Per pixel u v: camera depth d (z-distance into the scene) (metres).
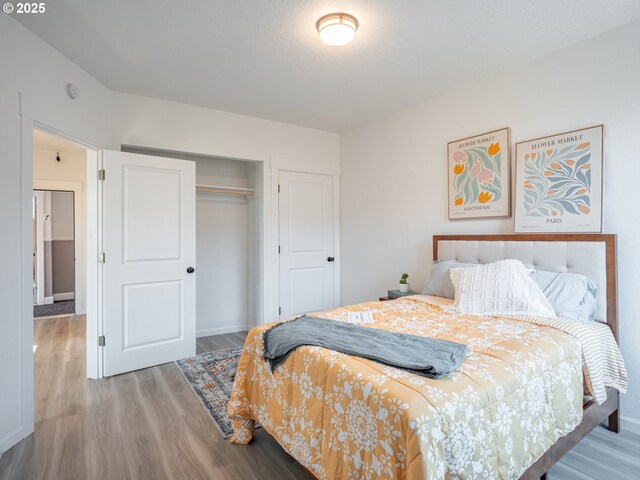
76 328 4.53
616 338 2.11
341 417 1.35
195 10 2.03
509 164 2.74
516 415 1.35
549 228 2.48
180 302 3.32
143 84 3.04
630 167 2.14
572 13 2.06
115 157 2.96
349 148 4.40
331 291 4.52
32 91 2.21
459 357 1.43
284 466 1.80
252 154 3.90
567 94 2.42
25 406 2.05
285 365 1.71
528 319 2.06
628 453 1.91
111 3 1.96
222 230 4.34
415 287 3.53
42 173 5.01
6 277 1.97
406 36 2.31
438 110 3.30
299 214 4.28
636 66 2.12
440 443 1.08
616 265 2.13
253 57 2.59
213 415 2.28
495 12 2.05
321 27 2.12
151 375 2.96
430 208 3.38
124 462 1.82
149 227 3.13
